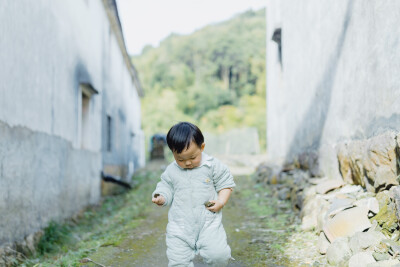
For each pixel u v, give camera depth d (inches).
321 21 203.6
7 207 150.6
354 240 110.4
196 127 95.2
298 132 266.4
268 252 133.5
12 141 156.8
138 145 811.4
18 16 165.0
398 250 96.7
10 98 155.5
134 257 139.0
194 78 1985.7
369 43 138.2
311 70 227.8
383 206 117.0
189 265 99.3
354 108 154.2
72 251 163.9
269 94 444.1
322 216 140.3
